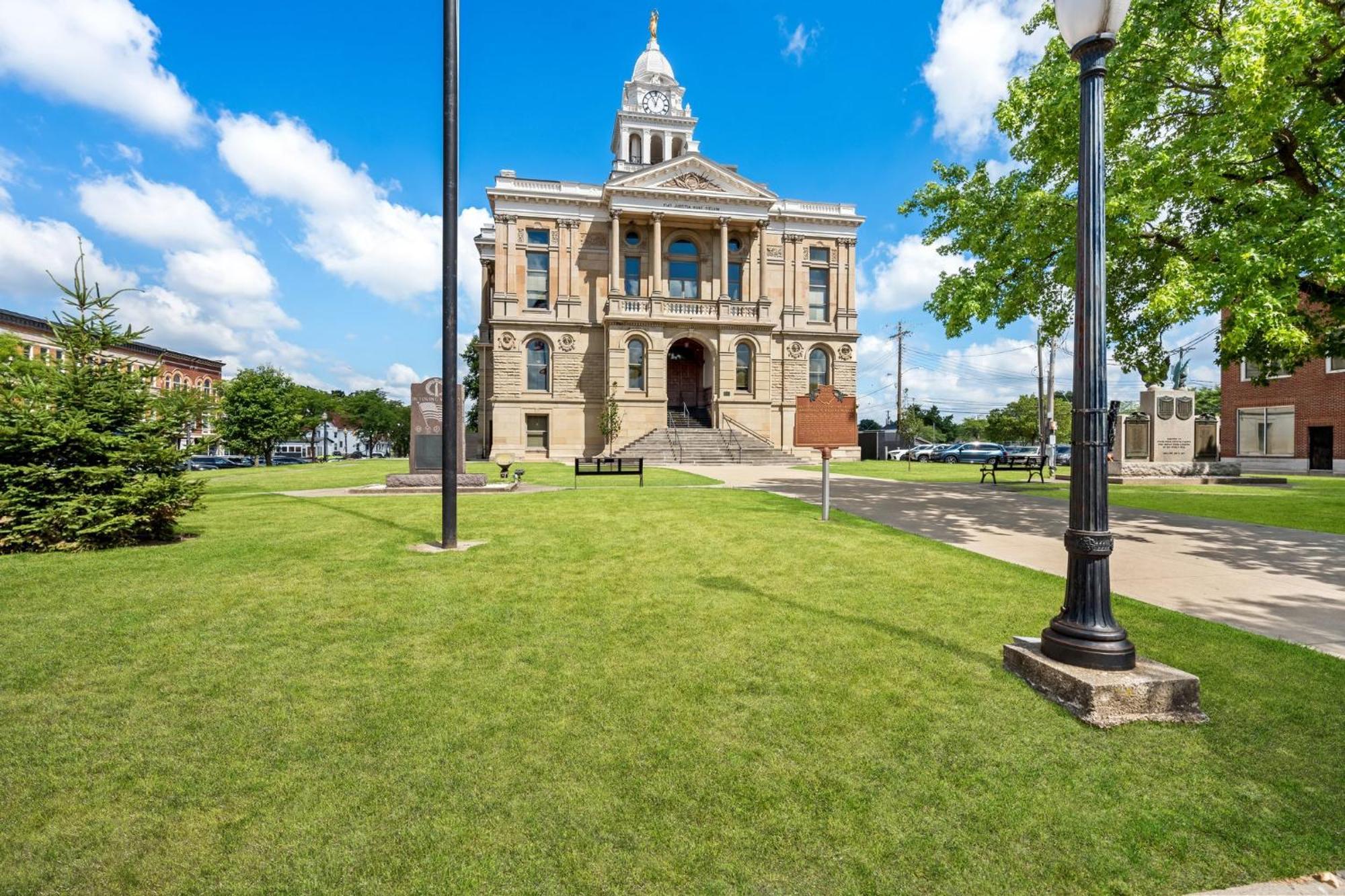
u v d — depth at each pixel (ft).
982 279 44.24
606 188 124.16
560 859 8.41
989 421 246.68
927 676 14.25
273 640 16.40
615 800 9.66
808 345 138.51
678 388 145.69
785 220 137.18
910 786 10.09
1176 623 17.97
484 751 11.01
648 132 158.92
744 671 14.48
